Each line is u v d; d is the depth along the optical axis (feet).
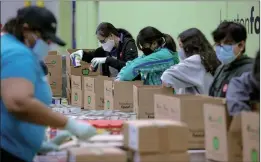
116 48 17.95
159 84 15.49
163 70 15.37
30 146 8.94
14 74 8.23
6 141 8.68
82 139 9.12
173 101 10.47
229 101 9.44
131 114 13.83
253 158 8.84
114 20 28.02
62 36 29.96
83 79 17.60
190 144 10.21
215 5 22.33
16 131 8.67
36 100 8.32
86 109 17.12
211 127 9.74
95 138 9.69
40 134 9.08
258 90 9.51
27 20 8.75
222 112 9.40
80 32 29.60
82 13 29.43
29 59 8.39
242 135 9.14
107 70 18.54
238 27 10.91
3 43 8.62
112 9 28.02
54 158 9.70
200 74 13.09
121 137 9.81
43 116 8.44
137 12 27.43
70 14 29.86
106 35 17.61
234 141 9.37
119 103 15.20
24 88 8.16
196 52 13.23
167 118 10.73
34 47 8.89
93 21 28.68
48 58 19.39
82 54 19.13
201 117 10.23
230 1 20.08
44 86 9.00
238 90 9.50
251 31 16.92
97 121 11.70
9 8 29.71
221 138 9.47
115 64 17.47
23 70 8.25
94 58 18.34
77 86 17.98
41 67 9.22
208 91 12.60
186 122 10.19
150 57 15.29
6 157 8.73
